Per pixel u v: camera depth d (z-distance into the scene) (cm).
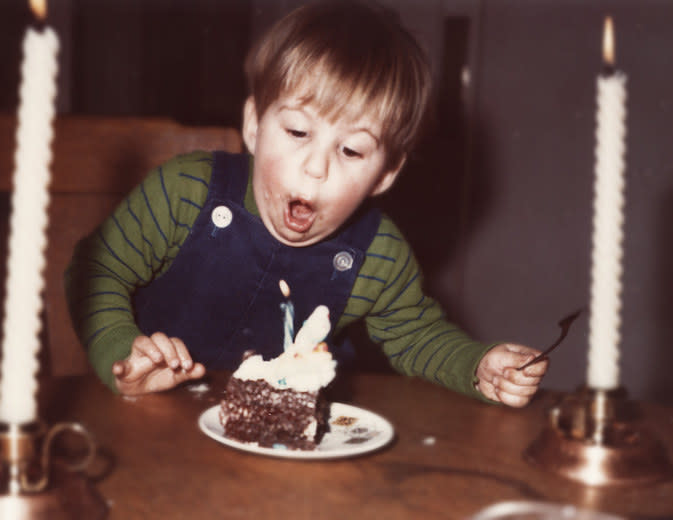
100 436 84
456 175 274
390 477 78
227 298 139
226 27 272
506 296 279
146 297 141
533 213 274
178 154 148
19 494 61
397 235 144
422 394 108
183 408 96
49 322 139
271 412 87
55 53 55
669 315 268
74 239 142
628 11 262
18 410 60
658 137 263
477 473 80
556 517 64
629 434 82
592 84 265
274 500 71
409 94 125
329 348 144
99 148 144
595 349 79
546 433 84
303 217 124
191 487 73
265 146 121
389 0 265
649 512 72
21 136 55
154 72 275
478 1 265
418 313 140
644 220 267
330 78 116
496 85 271
